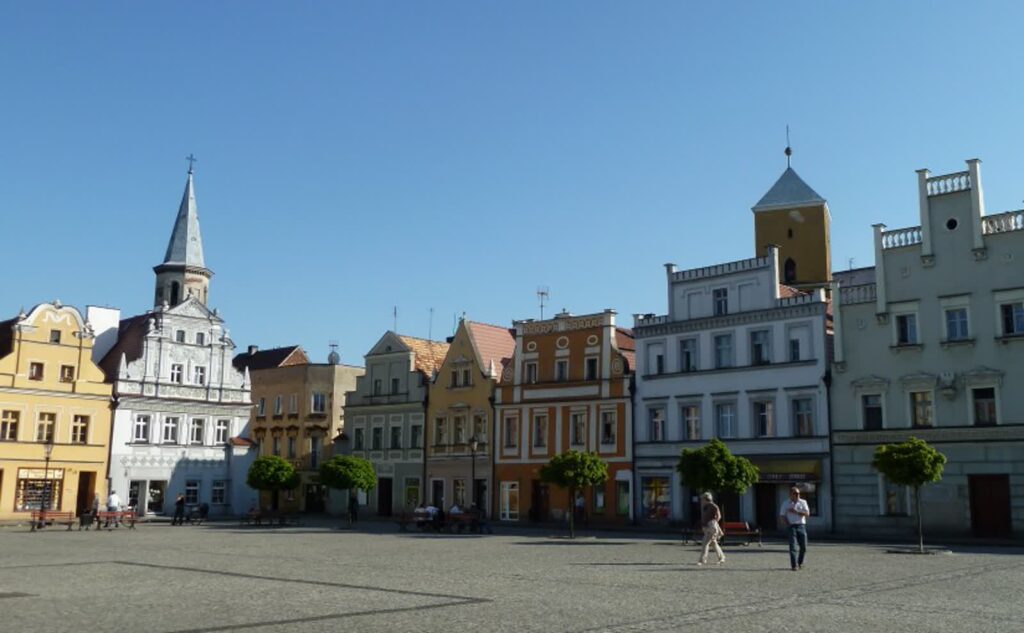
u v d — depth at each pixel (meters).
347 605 18.38
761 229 70.88
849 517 50.41
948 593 20.55
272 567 27.88
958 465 46.97
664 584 22.47
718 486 41.94
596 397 62.69
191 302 76.00
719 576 24.67
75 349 68.56
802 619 16.31
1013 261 46.81
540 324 67.12
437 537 46.22
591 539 44.72
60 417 67.12
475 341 71.44
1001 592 20.80
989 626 15.54
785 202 70.19
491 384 69.06
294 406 85.75
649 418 60.06
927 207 49.81
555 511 63.75
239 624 15.77
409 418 74.44
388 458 75.38
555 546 38.69
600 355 63.06
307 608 17.92
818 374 52.66
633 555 33.12
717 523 29.16
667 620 16.16
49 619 16.50
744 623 15.83
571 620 16.17
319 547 37.88
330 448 83.38
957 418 47.53
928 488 47.84
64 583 23.12
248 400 78.44
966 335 47.94
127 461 70.25
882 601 18.97
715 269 58.34
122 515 55.62
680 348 59.22
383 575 25.11
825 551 35.62
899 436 49.06
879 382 50.19
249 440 77.88
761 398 54.78
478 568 27.42
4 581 23.67
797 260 69.06
